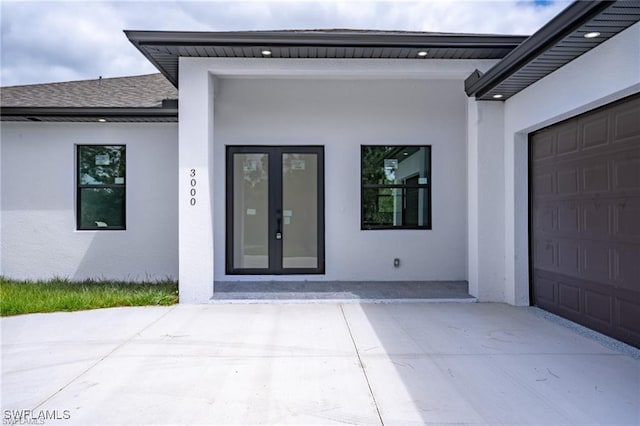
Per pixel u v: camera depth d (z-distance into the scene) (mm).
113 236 8047
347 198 8023
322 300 6324
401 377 3543
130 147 8055
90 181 8188
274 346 4332
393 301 6316
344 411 2971
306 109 7980
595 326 4770
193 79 6160
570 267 5191
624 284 4297
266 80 7922
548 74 5180
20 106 7301
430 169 8109
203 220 6215
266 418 2875
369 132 8016
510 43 5738
